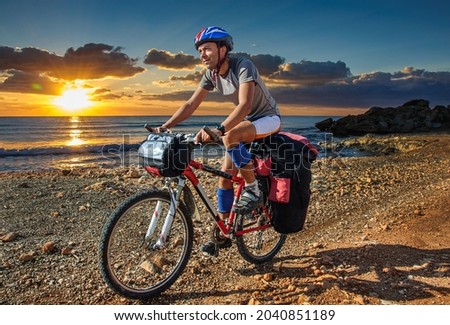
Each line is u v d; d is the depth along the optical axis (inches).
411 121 1270.9
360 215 208.4
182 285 126.7
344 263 142.5
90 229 174.2
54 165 499.5
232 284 128.0
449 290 120.0
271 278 130.4
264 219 142.9
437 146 607.2
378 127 1274.6
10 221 182.1
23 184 257.3
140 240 137.2
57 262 138.2
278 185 131.1
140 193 113.8
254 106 131.7
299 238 172.9
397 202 232.5
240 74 123.2
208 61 125.3
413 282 125.9
